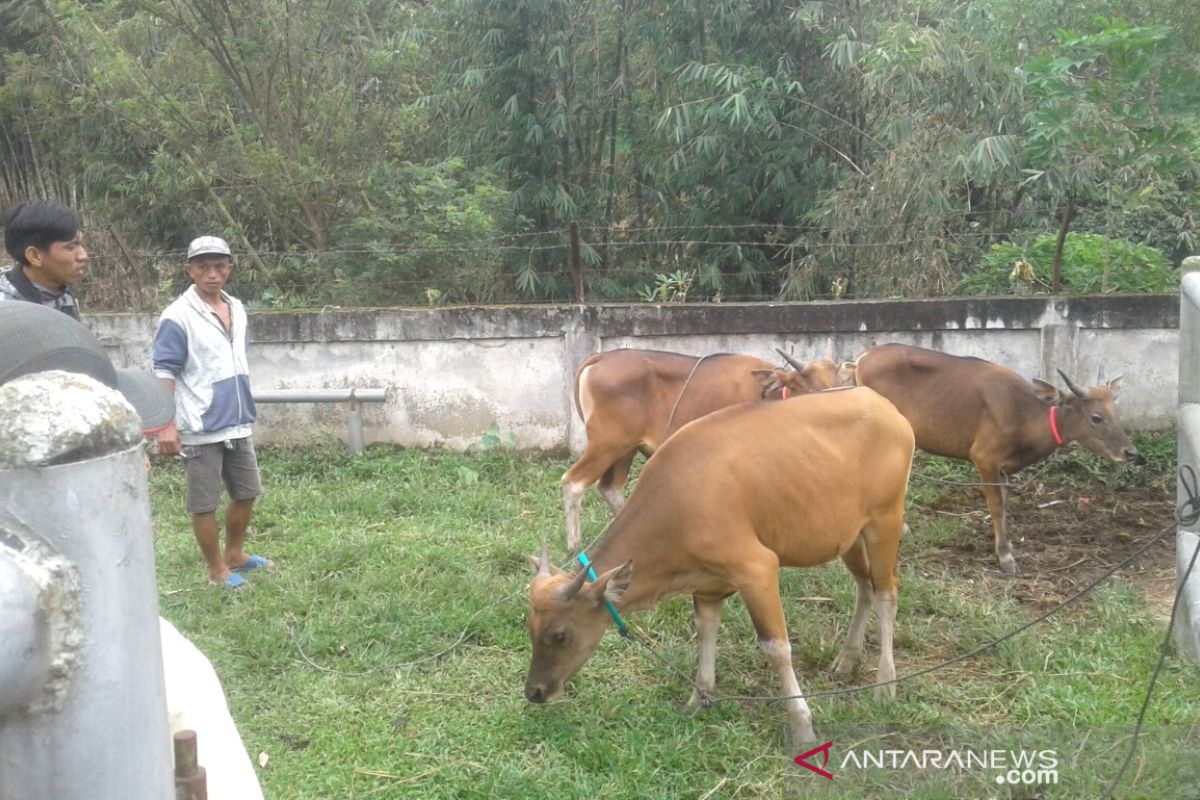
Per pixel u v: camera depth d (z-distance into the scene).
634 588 3.94
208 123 10.02
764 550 3.90
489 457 7.76
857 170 9.68
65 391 0.97
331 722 4.08
